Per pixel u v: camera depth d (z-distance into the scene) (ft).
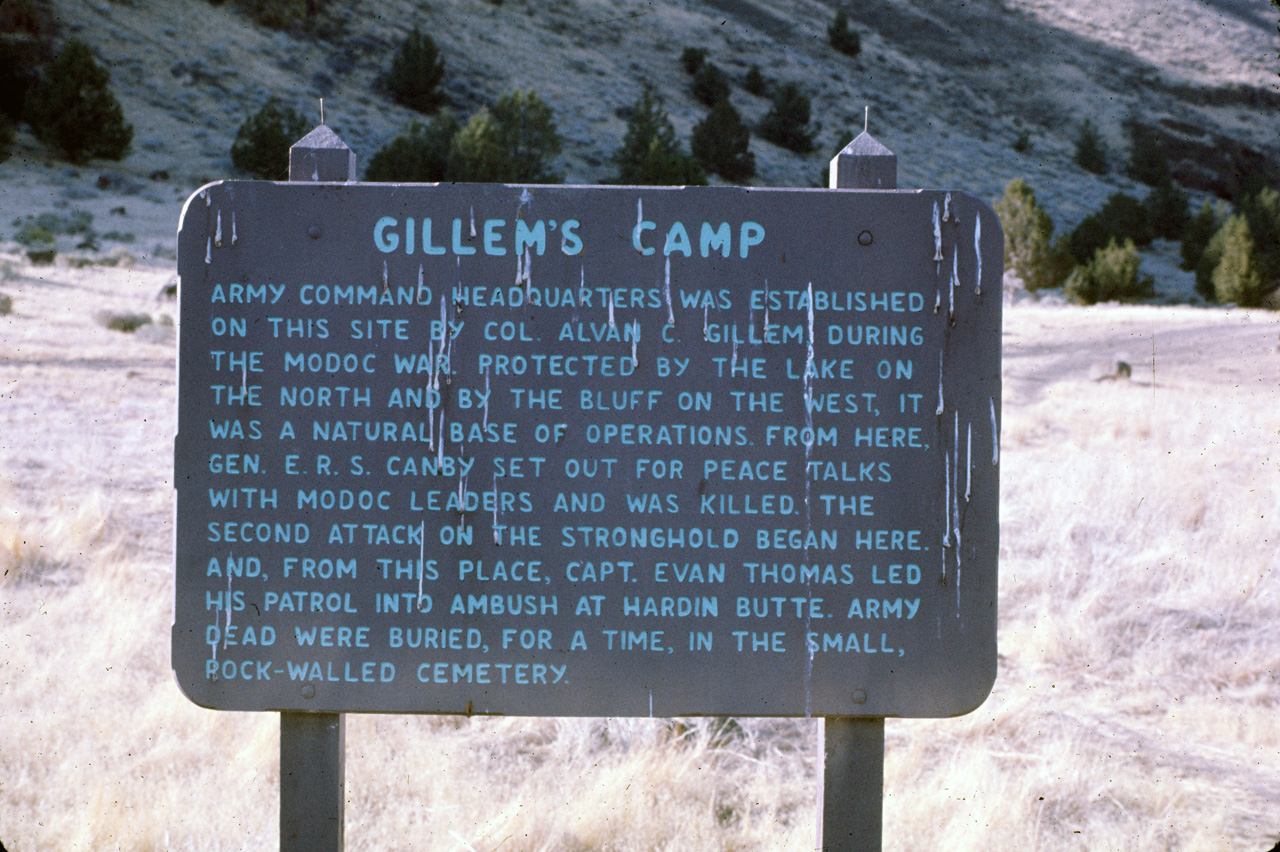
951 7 454.40
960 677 11.14
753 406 11.11
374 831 13.51
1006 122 389.39
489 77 315.58
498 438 11.10
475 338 11.08
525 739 16.71
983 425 11.11
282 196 11.02
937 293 11.10
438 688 11.08
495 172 231.71
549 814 13.82
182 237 11.00
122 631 18.81
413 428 11.06
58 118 204.23
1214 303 204.85
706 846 13.43
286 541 11.03
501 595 11.09
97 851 12.86
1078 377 76.28
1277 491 34.65
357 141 263.29
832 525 11.12
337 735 11.29
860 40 415.44
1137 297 203.92
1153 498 33.09
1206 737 17.90
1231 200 383.04
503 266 11.08
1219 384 71.67
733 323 11.10
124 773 14.55
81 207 165.99
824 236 11.11
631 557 11.11
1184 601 24.12
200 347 11.00
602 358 11.10
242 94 265.13
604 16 367.25
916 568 11.12
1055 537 28.96
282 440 11.02
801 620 11.14
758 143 323.16
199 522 11.00
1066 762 16.06
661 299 11.10
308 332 11.03
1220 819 14.39
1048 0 469.57
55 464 32.94
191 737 15.64
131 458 34.99
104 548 24.26
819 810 11.57
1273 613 23.59
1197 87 421.59
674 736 16.31
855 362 11.10
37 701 16.40
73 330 67.41
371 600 11.05
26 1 247.70
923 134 360.28
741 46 381.40
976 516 11.12
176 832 13.33
